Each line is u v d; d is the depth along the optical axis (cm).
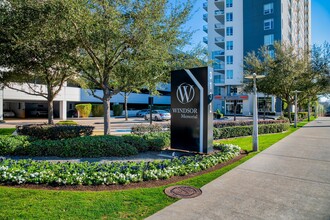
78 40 945
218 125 1525
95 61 1104
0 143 806
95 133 1639
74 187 493
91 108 3684
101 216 370
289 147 1038
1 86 1577
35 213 372
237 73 4550
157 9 947
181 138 922
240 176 596
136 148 883
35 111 3575
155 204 419
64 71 1123
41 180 506
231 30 4609
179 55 1164
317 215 385
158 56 995
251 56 3119
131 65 1080
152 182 538
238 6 4556
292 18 5169
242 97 4497
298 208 411
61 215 368
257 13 4366
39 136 1190
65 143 813
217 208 407
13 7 912
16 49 972
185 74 914
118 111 4103
